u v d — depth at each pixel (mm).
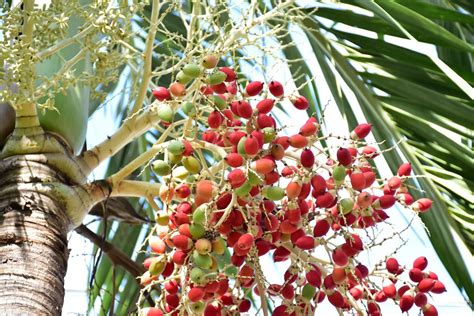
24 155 2010
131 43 2920
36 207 1929
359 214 1959
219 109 1944
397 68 2572
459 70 2500
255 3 2221
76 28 2223
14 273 1833
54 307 1833
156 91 2004
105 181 2074
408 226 2008
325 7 2588
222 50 2098
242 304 1952
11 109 2092
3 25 1892
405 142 2553
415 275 2006
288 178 1972
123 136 2125
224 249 1868
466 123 2508
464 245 2441
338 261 1900
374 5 2375
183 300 1874
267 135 1876
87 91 2195
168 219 1927
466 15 2512
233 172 1828
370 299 1986
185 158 1904
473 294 2455
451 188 2512
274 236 1905
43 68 2178
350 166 1920
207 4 2352
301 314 1946
